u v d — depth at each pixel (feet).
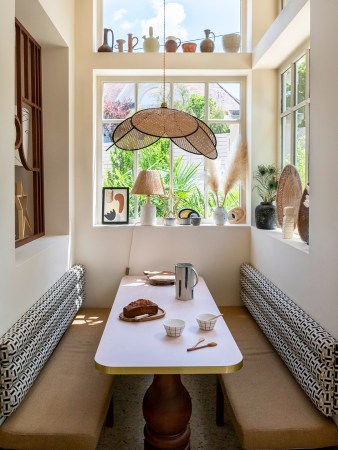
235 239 11.86
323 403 5.84
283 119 11.43
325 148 6.42
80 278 10.85
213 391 8.84
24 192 10.50
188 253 11.80
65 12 10.24
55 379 7.14
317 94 6.74
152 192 11.28
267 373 7.40
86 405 6.33
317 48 6.74
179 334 6.44
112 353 5.80
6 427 5.77
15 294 6.74
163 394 6.27
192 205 12.55
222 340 6.29
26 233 10.38
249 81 11.90
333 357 5.81
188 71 11.74
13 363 5.89
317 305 6.75
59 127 10.77
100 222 12.33
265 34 10.46
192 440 7.16
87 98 11.50
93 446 5.68
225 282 11.89
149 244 11.73
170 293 9.11
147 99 12.31
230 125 12.37
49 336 7.73
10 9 6.55
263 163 11.78
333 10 6.11
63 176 10.83
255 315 9.87
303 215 8.44
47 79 10.69
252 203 11.85
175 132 7.13
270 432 5.73
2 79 6.19
